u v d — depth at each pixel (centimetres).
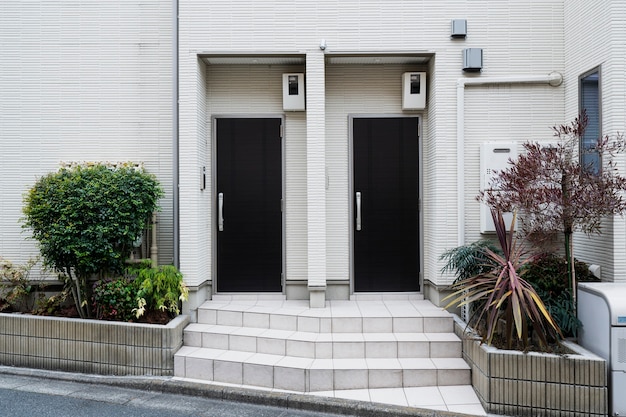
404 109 514
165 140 523
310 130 481
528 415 338
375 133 524
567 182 376
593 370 332
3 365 441
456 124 482
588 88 448
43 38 522
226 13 483
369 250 521
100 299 442
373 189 523
